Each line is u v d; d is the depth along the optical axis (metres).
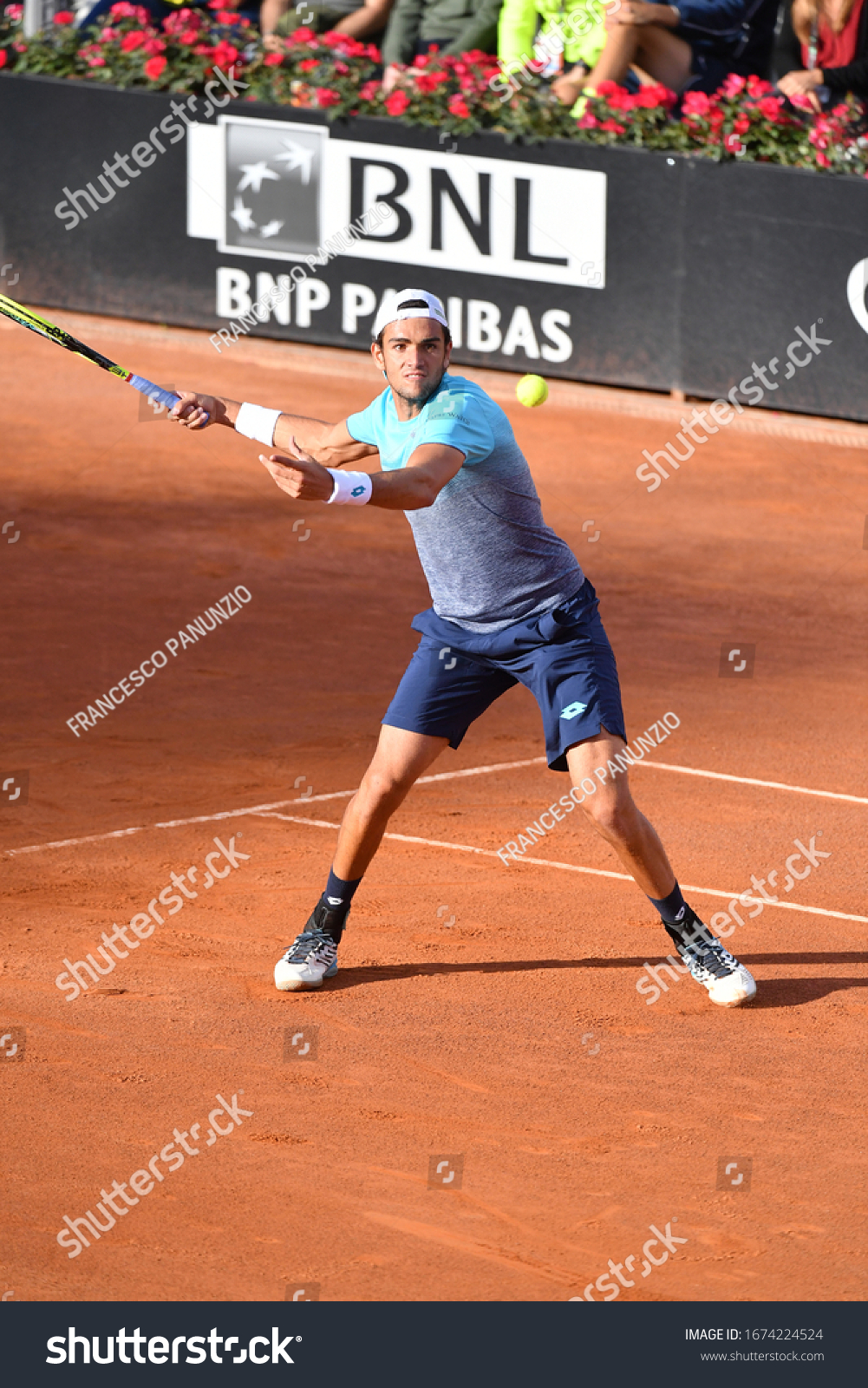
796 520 43.81
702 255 51.50
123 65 60.75
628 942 21.44
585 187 52.75
